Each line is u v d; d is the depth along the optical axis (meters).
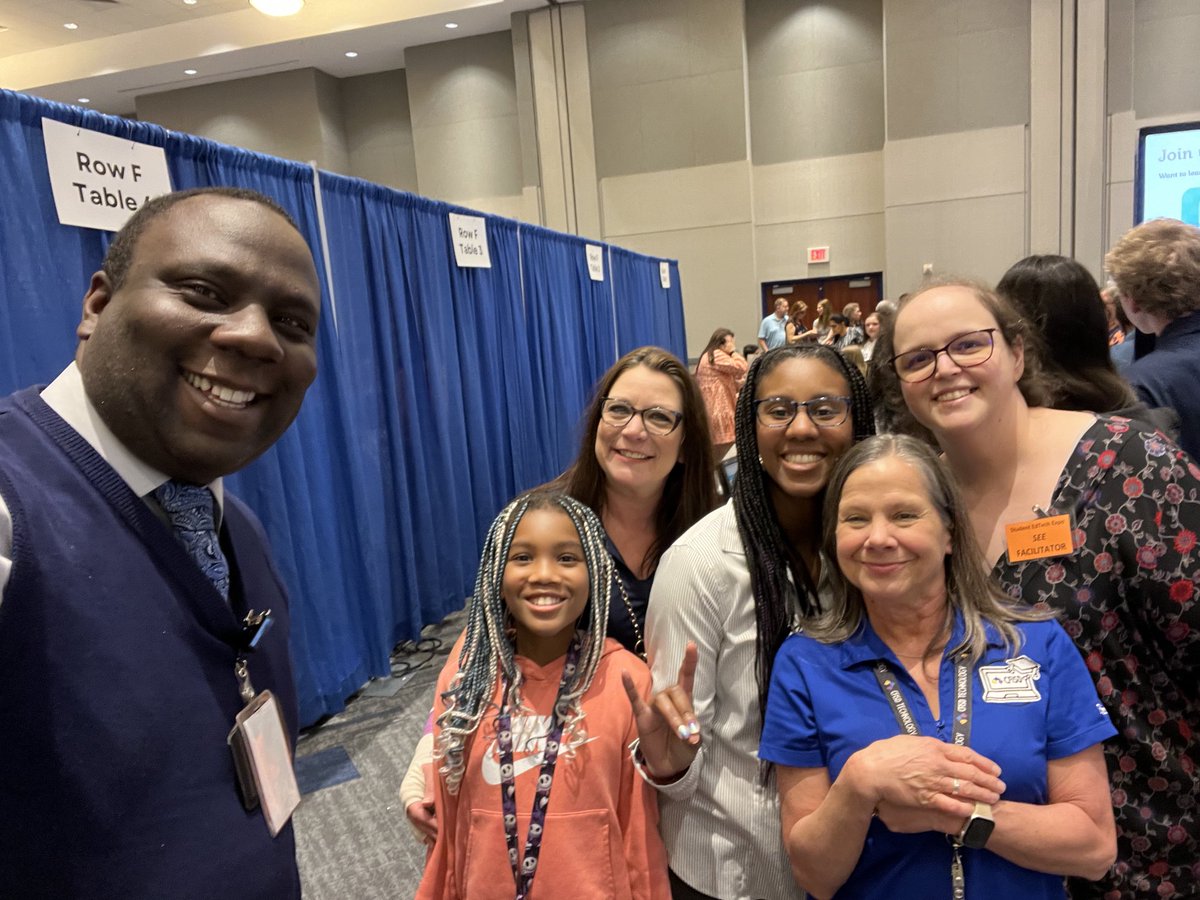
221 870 0.73
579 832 1.13
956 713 1.05
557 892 1.11
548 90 10.33
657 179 10.34
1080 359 1.53
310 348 0.82
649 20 10.02
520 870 1.12
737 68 9.88
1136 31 8.60
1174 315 1.71
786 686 1.15
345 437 3.06
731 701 1.25
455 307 4.05
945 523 1.11
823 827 1.02
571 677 1.22
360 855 2.11
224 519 0.91
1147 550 1.12
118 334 0.71
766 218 10.40
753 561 1.25
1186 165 8.66
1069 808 0.99
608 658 1.27
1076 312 1.51
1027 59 8.95
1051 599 1.17
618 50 10.15
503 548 1.25
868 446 1.15
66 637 0.65
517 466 4.71
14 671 0.62
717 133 10.08
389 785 2.46
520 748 1.18
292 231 0.81
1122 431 1.19
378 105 11.88
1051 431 1.25
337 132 11.85
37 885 0.64
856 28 9.77
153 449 0.74
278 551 2.63
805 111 10.06
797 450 1.27
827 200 10.17
